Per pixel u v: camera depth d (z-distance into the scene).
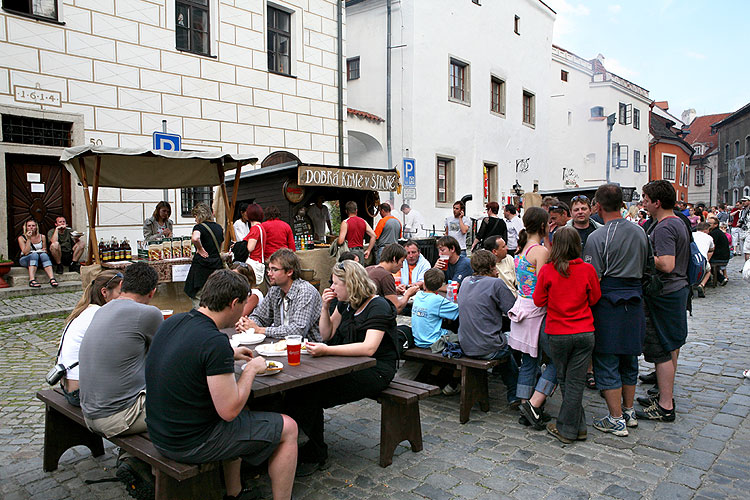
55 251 9.80
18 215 9.96
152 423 2.69
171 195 11.62
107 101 10.59
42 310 8.22
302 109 14.19
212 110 12.26
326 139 14.88
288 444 2.93
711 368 5.79
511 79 22.52
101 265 6.83
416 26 17.34
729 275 14.01
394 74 17.77
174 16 11.52
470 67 19.91
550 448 3.90
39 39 9.68
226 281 2.75
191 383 2.60
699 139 58.56
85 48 10.25
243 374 2.79
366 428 4.38
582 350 3.88
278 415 2.97
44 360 6.15
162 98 11.40
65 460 3.78
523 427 4.34
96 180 6.82
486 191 20.95
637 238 3.90
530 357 4.45
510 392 4.81
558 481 3.39
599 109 31.17
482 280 4.63
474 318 4.52
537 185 24.45
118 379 3.02
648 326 4.28
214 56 12.24
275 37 13.73
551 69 27.42
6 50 9.33
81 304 3.67
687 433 4.11
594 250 4.01
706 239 10.24
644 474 3.46
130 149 6.81
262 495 3.31
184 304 7.82
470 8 19.89
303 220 10.06
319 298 4.32
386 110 17.81
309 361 3.49
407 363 6.19
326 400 3.67
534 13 24.11
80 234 10.12
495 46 21.38
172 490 2.73
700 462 3.62
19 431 4.26
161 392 2.63
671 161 43.62
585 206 5.00
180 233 11.79
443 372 5.20
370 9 18.20
